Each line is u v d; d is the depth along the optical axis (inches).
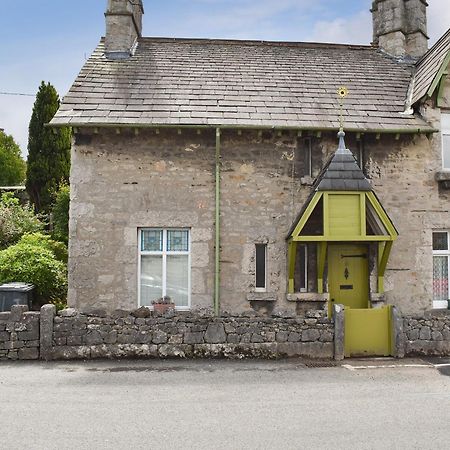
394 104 520.4
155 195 468.8
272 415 268.2
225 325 400.2
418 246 487.2
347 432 243.8
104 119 455.8
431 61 536.7
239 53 606.5
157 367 371.9
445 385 327.9
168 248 476.7
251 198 476.4
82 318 393.4
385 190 489.1
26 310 395.9
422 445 228.5
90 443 229.9
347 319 406.0
